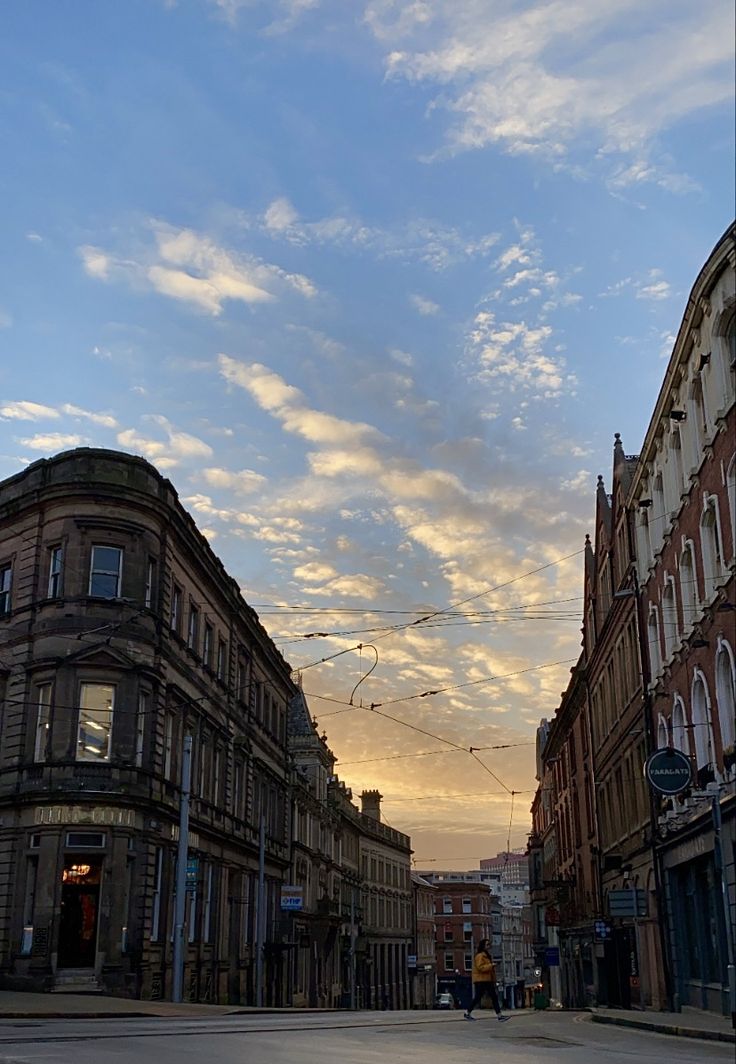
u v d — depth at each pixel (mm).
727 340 23094
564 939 60156
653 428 29906
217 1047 12547
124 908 29047
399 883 98688
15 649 31406
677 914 29312
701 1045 15180
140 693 31141
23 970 27984
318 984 62531
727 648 23141
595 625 46469
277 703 53781
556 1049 13812
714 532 24750
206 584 38906
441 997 103062
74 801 28938
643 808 34125
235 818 41625
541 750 83250
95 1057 10594
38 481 32438
